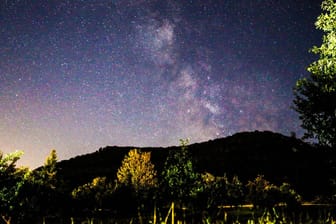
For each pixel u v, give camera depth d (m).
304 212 7.56
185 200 14.27
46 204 10.52
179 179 16.23
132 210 12.30
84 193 15.62
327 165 14.05
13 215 8.65
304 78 14.81
